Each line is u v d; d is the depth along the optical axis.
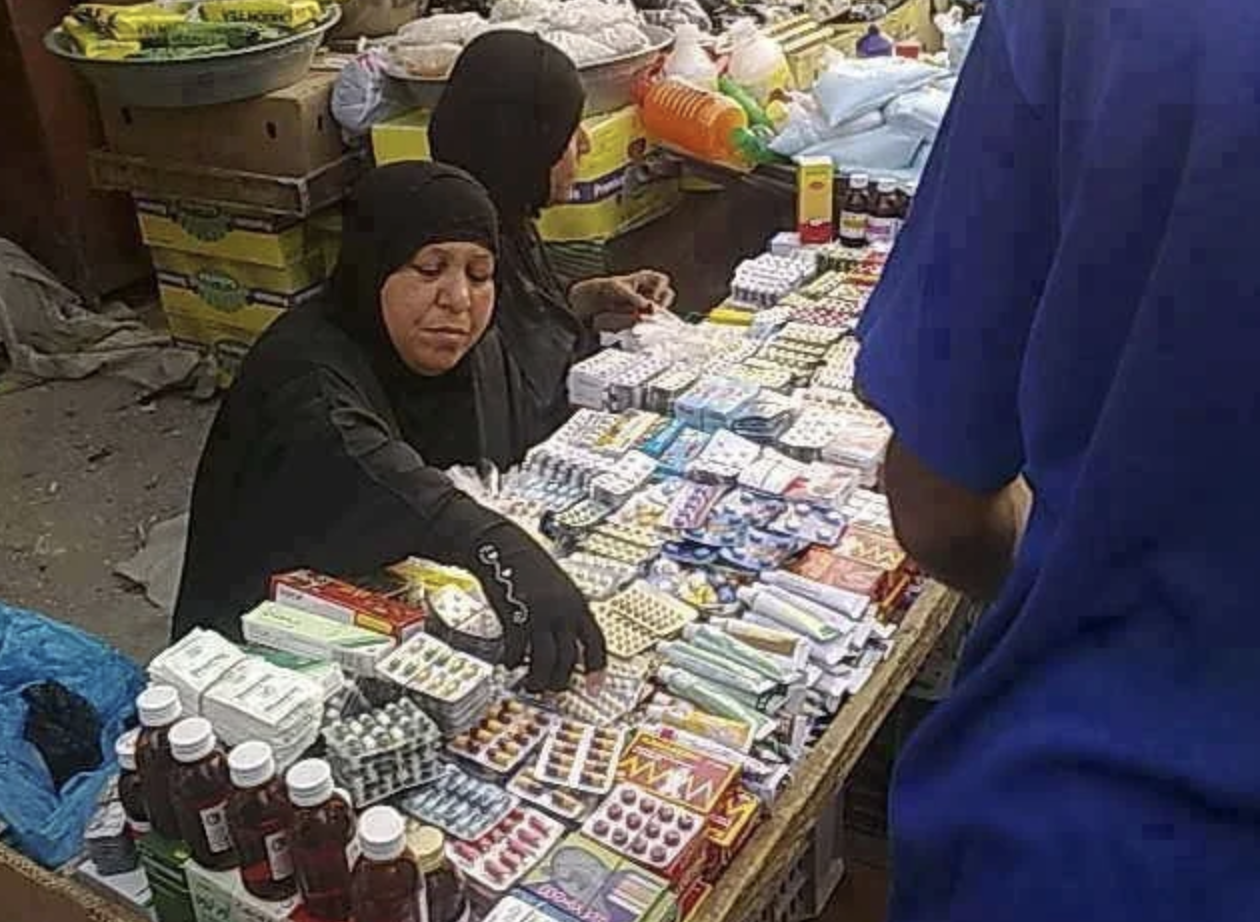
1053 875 0.73
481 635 1.33
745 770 1.23
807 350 1.91
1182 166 0.64
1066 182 0.69
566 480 1.63
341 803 1.05
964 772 0.79
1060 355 0.70
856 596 1.43
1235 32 0.63
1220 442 0.66
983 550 0.85
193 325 3.41
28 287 3.68
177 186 3.14
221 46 2.89
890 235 2.29
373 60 2.94
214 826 1.08
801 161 2.31
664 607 1.42
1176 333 0.65
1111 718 0.72
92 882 1.19
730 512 1.56
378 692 1.24
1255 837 0.69
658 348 1.94
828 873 1.75
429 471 1.47
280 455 1.57
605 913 1.08
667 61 2.79
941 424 0.78
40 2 3.54
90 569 2.91
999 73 0.72
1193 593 0.68
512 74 2.07
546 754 1.22
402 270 1.62
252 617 1.32
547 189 2.16
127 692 1.74
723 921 1.14
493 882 1.10
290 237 3.14
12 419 3.43
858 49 2.92
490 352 1.93
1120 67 0.66
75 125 3.69
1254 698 0.68
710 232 2.76
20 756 1.53
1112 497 0.69
